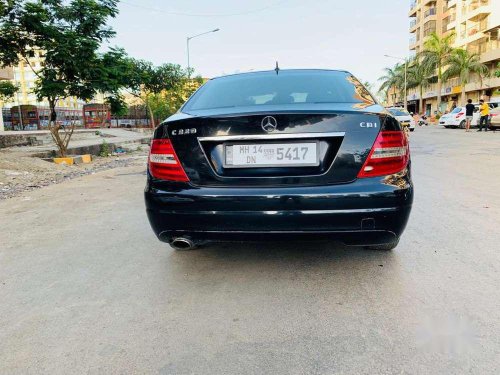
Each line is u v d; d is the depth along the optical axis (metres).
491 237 3.61
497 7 44.06
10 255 3.51
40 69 11.13
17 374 1.90
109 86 11.24
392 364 1.89
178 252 3.45
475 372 1.82
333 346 2.04
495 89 44.47
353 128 2.50
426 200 5.09
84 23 10.96
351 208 2.45
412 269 2.95
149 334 2.20
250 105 2.90
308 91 3.12
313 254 3.29
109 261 3.29
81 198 6.09
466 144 13.06
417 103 66.44
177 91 35.53
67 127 31.81
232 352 2.01
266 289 2.69
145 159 13.05
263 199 2.48
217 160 2.60
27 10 10.32
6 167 9.28
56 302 2.59
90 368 1.93
